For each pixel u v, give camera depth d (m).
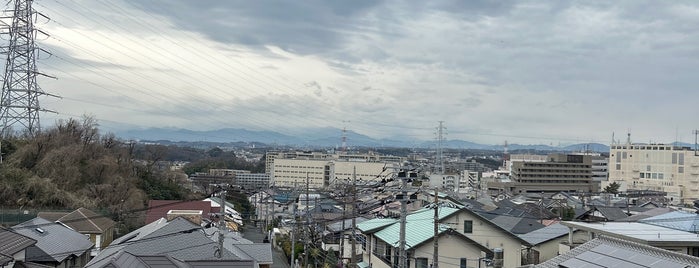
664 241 24.14
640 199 81.50
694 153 113.75
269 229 56.28
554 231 35.72
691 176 113.25
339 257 37.09
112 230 43.84
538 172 120.69
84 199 47.94
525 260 32.38
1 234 23.48
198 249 26.05
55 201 46.28
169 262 18.81
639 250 17.30
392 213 47.69
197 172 100.75
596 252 18.38
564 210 55.34
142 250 24.58
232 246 30.38
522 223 40.22
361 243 36.47
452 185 78.31
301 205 61.75
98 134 60.66
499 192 89.44
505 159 194.50
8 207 44.31
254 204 79.62
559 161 127.38
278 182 85.69
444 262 27.88
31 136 55.50
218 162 117.75
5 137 57.12
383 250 30.73
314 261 39.22
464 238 28.11
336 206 55.34
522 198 74.25
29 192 46.25
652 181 119.06
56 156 51.56
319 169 92.19
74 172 51.75
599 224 30.36
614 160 127.06
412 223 31.31
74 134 58.38
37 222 32.69
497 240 30.86
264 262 30.25
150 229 31.38
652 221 31.08
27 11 53.72
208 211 55.94
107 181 54.38
